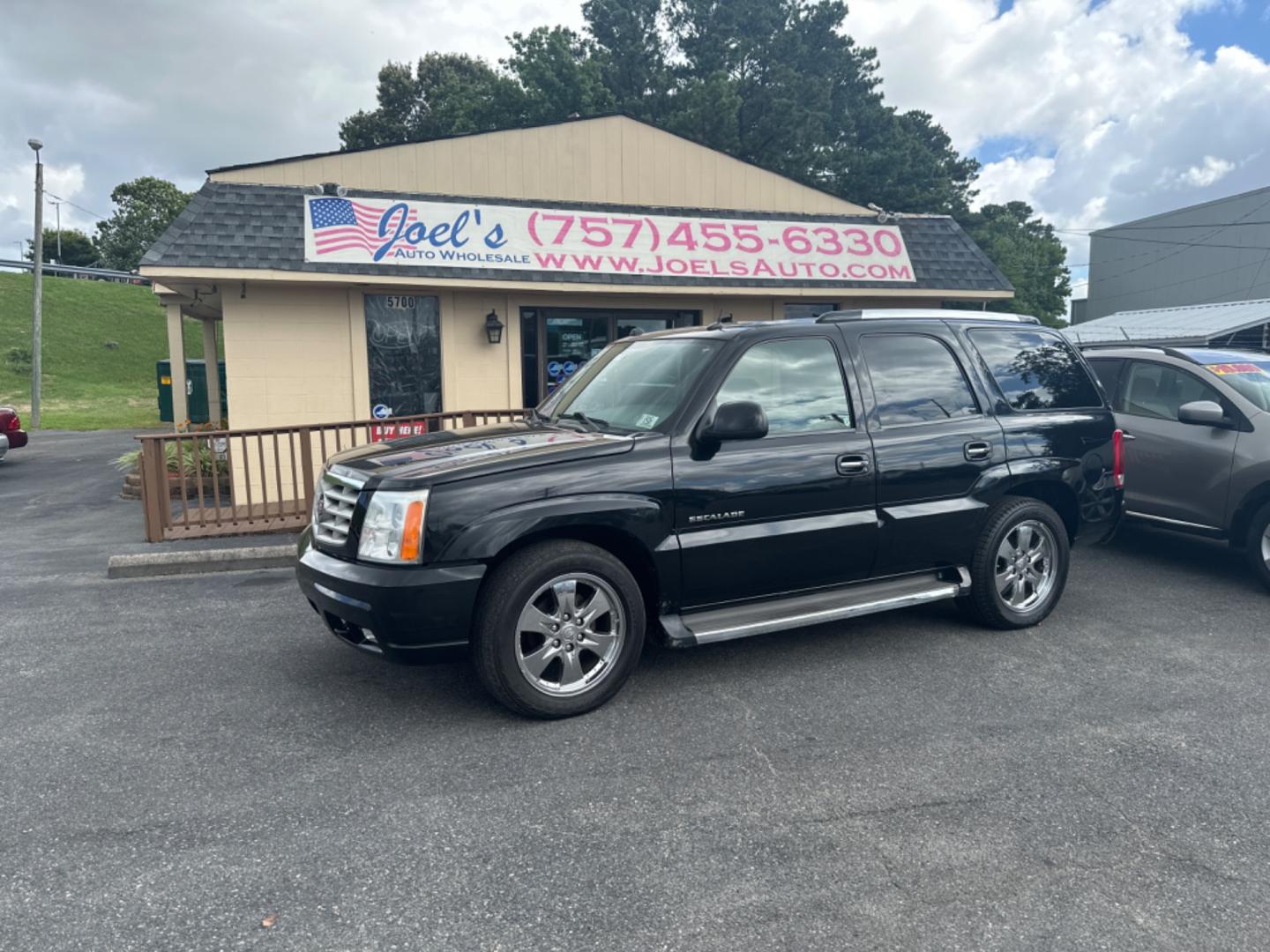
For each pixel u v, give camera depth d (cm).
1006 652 492
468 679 456
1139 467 700
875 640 514
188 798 332
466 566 379
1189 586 634
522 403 1112
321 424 812
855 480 462
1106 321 3831
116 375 4509
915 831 305
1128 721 398
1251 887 273
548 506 390
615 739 381
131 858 290
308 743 379
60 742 382
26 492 1251
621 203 1223
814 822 312
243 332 977
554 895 269
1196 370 681
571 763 359
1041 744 375
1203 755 363
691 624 432
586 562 397
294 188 1010
